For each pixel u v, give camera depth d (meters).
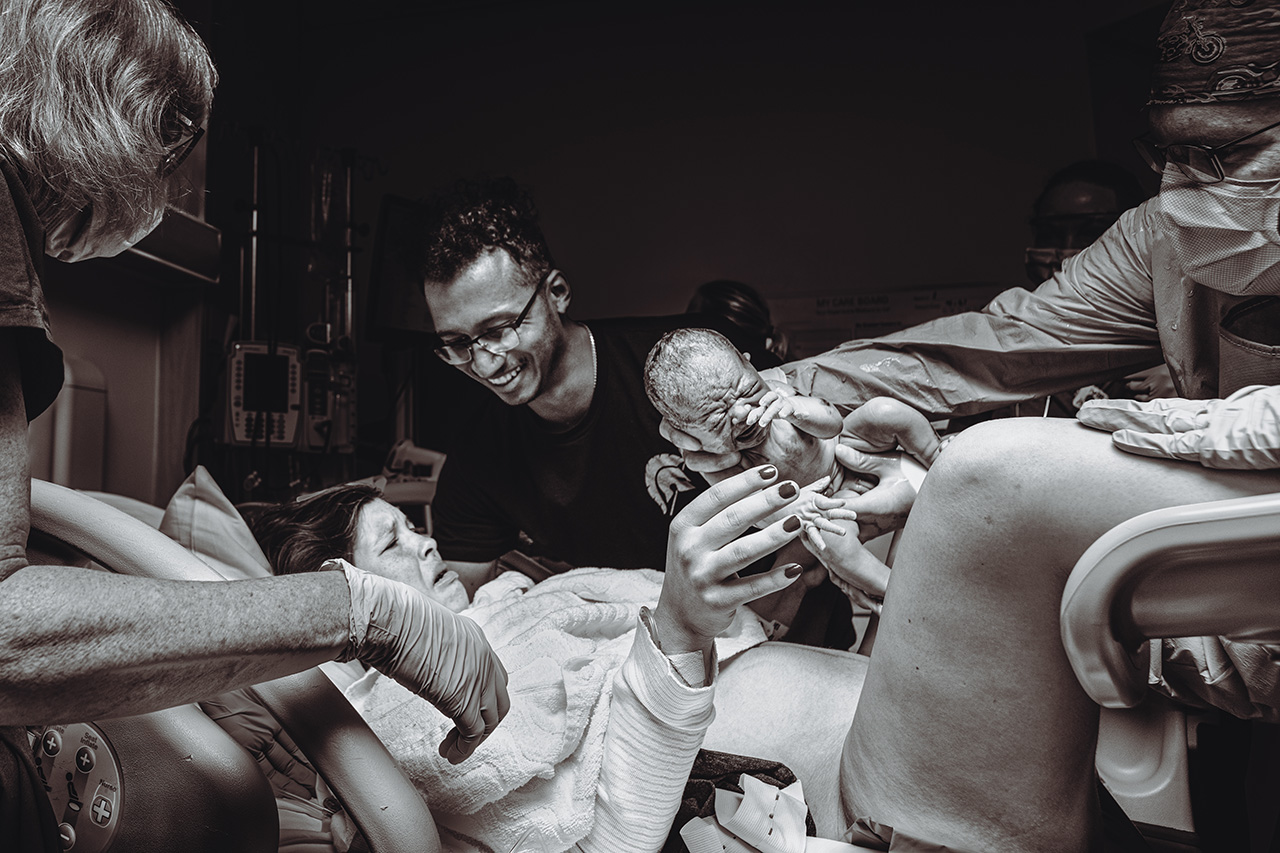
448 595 1.67
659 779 1.14
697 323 2.01
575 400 1.96
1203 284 1.26
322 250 3.94
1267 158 1.14
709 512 1.08
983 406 1.61
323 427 3.75
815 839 1.16
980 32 4.44
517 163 4.94
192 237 3.11
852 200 4.55
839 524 1.27
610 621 1.48
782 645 1.43
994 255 4.36
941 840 1.04
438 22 5.11
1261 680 1.25
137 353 3.22
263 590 0.87
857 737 1.10
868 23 4.59
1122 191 2.39
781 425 1.36
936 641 0.98
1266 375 1.27
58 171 0.85
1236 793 1.61
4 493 0.77
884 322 4.46
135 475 3.20
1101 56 4.28
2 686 0.72
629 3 4.89
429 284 1.77
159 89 0.93
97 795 1.06
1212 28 1.14
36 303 0.79
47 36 0.83
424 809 1.06
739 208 4.67
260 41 4.85
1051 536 0.90
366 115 5.13
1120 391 2.30
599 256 4.80
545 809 1.17
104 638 0.75
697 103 4.77
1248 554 0.79
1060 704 0.95
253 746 1.38
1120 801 1.60
